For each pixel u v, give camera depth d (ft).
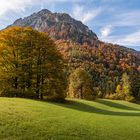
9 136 77.97
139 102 424.87
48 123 95.30
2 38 179.11
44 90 182.80
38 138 79.51
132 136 96.89
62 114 118.01
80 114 126.31
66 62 192.75
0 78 174.70
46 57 185.06
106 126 105.91
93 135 90.38
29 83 181.98
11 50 179.73
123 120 124.47
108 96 440.86
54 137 82.12
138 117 141.38
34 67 181.06
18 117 96.22
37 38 184.55
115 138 91.35
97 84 572.51
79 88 307.78
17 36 181.88
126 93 429.79
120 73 654.12
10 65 179.01
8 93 172.96
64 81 188.96
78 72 310.86
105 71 630.74
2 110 103.24
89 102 214.07
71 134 87.30
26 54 181.16
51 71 183.62
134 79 539.70
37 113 108.99
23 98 158.10
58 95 185.06
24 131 83.25
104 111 172.96
